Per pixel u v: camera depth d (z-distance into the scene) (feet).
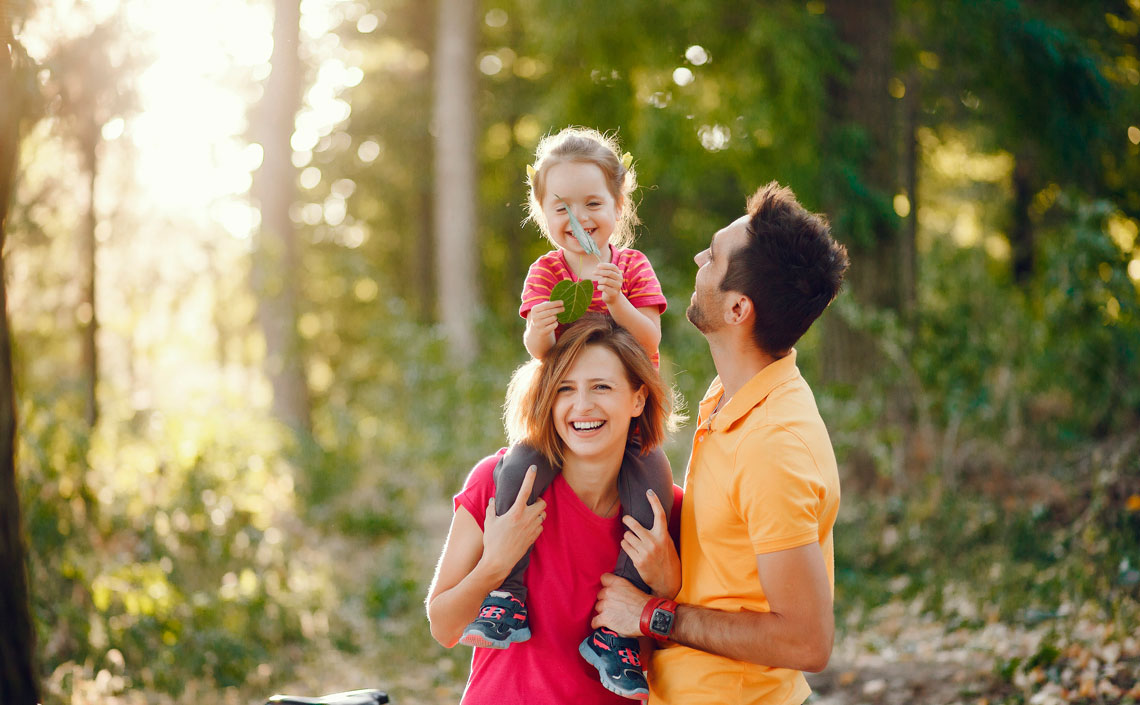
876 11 31.24
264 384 40.91
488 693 7.85
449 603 7.73
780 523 6.87
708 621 7.23
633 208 10.02
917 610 20.44
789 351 7.62
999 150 37.63
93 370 20.65
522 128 60.18
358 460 37.55
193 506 20.79
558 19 35.22
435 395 38.75
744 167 34.53
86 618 16.11
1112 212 27.04
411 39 61.57
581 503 7.91
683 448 28.25
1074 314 26.58
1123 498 19.83
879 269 30.35
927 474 27.40
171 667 16.74
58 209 20.89
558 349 7.80
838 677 17.22
